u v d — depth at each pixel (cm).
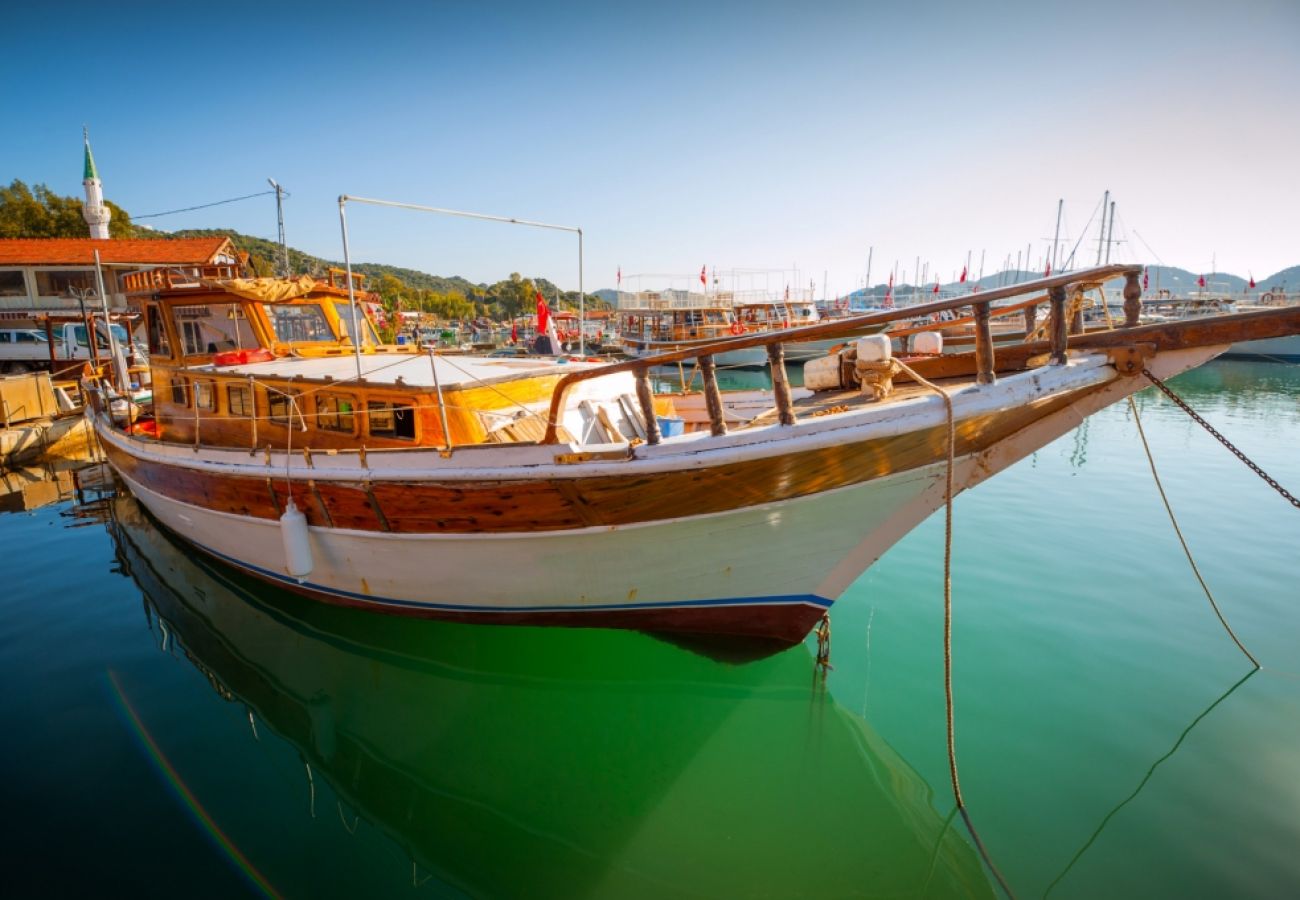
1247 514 873
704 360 414
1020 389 392
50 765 460
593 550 493
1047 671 523
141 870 373
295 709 536
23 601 732
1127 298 434
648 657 556
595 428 595
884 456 415
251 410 659
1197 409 1767
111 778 448
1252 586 656
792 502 446
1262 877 342
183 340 773
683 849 393
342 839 402
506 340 5812
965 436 420
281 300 711
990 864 360
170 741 489
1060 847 367
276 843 397
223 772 458
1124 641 561
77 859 379
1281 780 406
